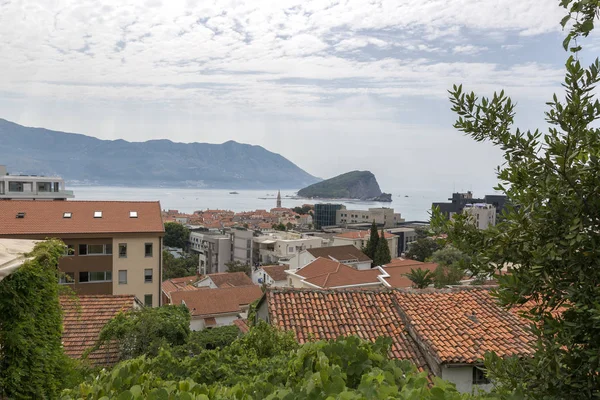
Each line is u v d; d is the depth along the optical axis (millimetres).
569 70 4172
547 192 4184
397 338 11828
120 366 5801
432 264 40031
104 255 37969
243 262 107250
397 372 5297
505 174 4656
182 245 128750
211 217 197750
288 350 10062
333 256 72062
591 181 4094
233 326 28188
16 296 7637
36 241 8953
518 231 4395
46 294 8422
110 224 38906
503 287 4379
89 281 37594
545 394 4137
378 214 181750
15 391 7637
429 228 4969
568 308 4305
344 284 41625
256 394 5039
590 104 4070
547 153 4344
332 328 12109
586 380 3977
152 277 39469
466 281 29016
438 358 10336
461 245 4750
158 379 5648
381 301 13445
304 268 48656
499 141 4652
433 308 12844
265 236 119125
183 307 19062
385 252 76750
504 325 11773
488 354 4836
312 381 4586
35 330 8023
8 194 69000
